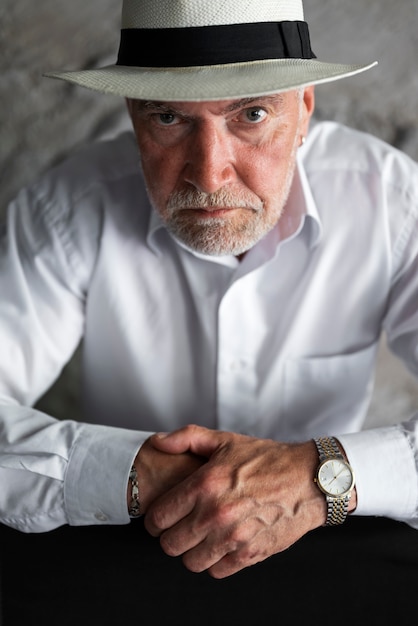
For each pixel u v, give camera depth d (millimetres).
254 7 1275
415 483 1324
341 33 2615
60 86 2676
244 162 1361
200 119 1313
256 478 1283
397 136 2666
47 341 1690
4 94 2666
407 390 2586
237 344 1672
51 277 1672
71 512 1368
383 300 1699
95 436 1378
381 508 1324
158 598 1287
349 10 2598
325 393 1743
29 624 1304
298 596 1278
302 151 1712
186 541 1271
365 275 1662
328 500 1282
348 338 1714
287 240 1597
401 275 1680
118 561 1281
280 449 1323
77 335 1757
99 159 1734
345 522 1296
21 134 2684
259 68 1273
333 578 1271
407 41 2617
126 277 1686
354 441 1339
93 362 1782
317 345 1710
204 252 1447
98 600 1289
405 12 2600
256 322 1677
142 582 1284
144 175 1438
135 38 1325
